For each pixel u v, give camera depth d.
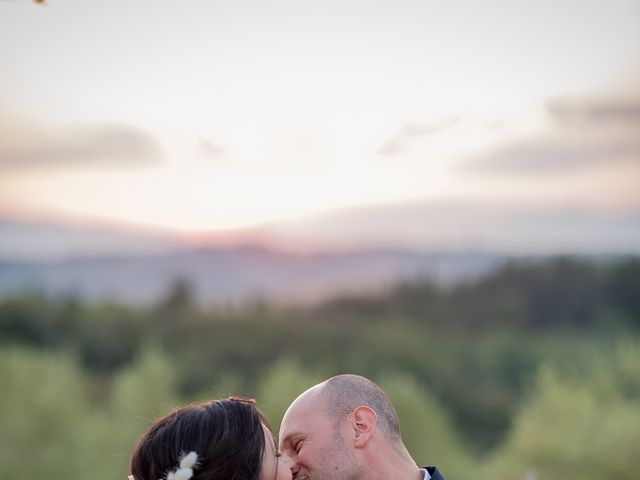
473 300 31.11
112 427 14.49
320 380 14.12
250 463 2.12
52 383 15.08
